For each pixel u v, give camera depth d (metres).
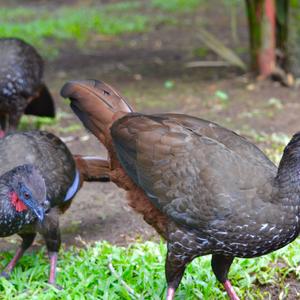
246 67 15.07
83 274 6.98
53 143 7.61
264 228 5.83
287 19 13.93
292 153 5.89
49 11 24.12
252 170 6.04
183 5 24.27
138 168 6.34
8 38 10.77
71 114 12.86
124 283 6.77
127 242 8.03
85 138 11.56
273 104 12.84
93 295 6.65
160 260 7.19
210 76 15.08
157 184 6.19
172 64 16.41
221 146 6.21
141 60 16.95
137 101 13.42
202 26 20.92
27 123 12.23
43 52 17.64
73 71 15.98
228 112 12.58
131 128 6.48
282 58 14.20
